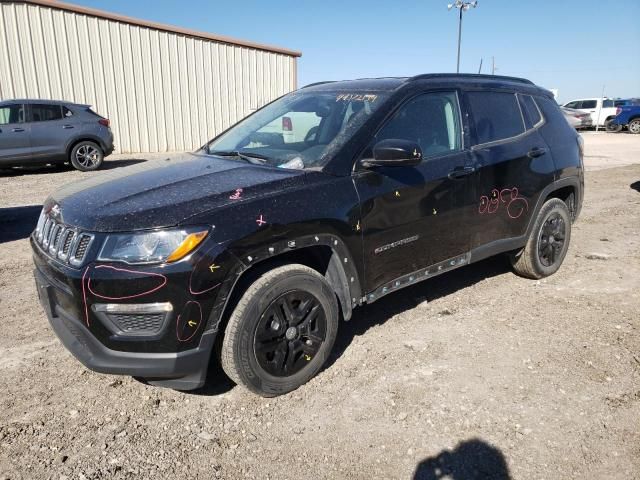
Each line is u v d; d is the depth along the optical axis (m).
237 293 2.87
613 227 7.30
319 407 2.98
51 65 15.07
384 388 3.16
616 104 30.22
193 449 2.64
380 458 2.57
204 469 2.50
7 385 3.16
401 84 3.80
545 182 4.66
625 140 23.70
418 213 3.59
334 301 3.22
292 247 2.93
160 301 2.59
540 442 2.69
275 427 2.81
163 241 2.58
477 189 4.01
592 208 8.66
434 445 2.66
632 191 10.35
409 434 2.74
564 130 5.03
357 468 2.51
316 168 3.22
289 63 20.59
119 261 2.57
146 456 2.58
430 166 3.68
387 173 3.41
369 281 3.40
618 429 2.79
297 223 2.93
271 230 2.82
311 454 2.60
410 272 3.68
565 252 5.14
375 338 3.80
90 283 2.58
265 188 2.96
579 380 3.25
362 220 3.25
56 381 3.22
